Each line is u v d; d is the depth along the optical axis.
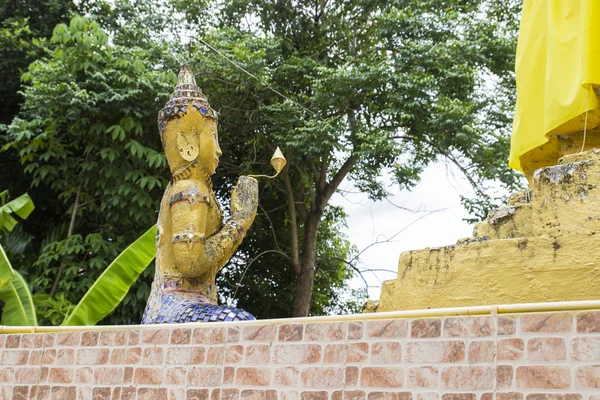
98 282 9.13
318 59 16.03
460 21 14.23
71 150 13.53
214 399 4.52
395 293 5.11
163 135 5.86
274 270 15.94
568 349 3.40
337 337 4.15
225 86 14.23
